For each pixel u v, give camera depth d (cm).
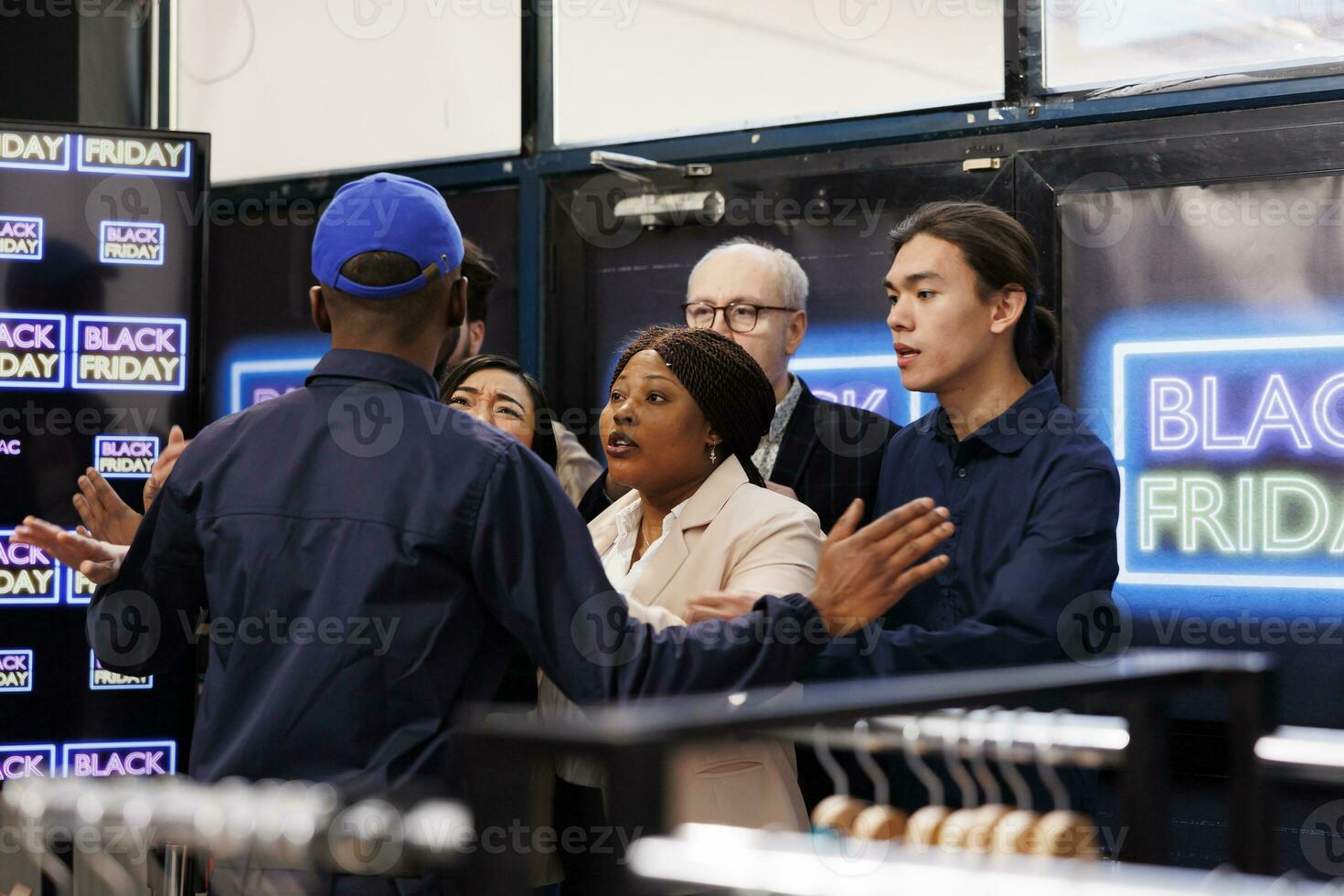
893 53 409
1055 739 180
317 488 202
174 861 191
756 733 132
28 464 371
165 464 278
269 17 490
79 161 377
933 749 182
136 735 375
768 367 357
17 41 467
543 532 201
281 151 490
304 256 484
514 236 458
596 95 449
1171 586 372
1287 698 357
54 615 371
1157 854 176
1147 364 376
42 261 374
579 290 449
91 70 466
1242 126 366
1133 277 379
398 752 194
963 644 265
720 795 219
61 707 370
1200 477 369
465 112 464
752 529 243
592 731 125
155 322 382
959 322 288
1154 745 176
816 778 280
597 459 445
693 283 363
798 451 363
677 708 134
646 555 251
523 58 454
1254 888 129
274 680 197
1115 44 382
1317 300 356
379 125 476
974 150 399
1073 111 385
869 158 412
